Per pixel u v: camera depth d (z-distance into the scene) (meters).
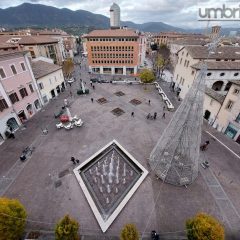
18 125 29.73
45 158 23.00
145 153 23.94
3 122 26.45
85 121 31.62
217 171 21.39
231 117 26.78
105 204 17.42
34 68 37.72
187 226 13.05
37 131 28.73
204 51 38.00
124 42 56.56
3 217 12.03
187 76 39.19
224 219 16.25
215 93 30.94
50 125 30.41
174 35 102.88
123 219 16.06
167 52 76.62
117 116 33.34
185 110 14.84
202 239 11.55
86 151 24.23
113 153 24.19
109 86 49.19
